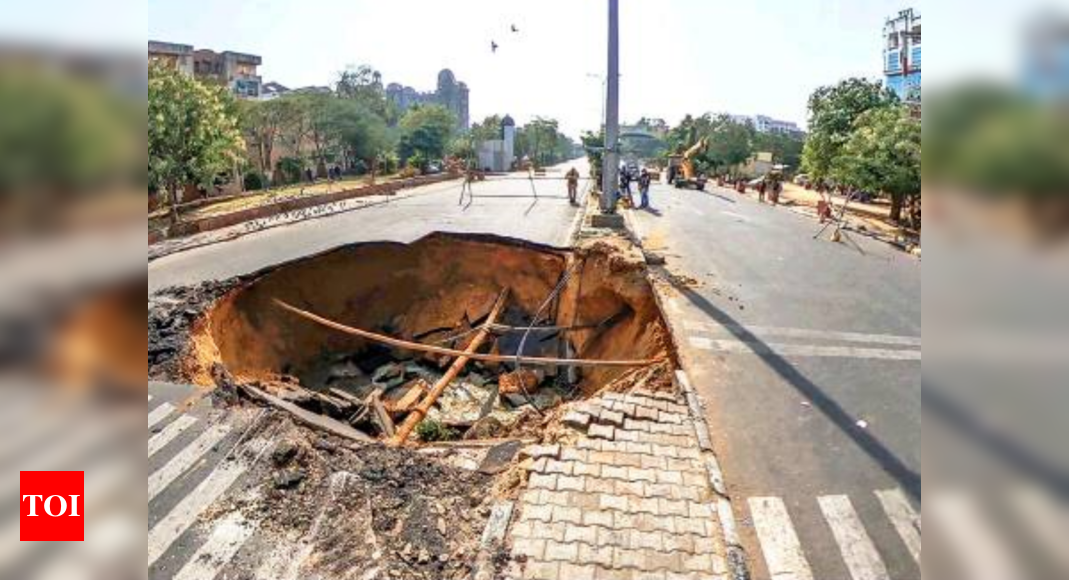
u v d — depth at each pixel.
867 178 21.27
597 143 52.78
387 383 12.95
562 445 6.50
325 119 41.59
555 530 5.12
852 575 4.78
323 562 4.94
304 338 13.09
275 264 13.47
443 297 15.12
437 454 7.03
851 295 12.70
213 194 29.47
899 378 8.46
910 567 4.87
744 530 5.26
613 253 14.19
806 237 19.83
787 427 7.05
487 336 13.92
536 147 87.19
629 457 6.27
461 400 12.49
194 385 7.96
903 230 21.17
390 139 53.03
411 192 31.86
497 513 5.32
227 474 6.11
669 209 26.91
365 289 14.70
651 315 12.11
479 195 29.88
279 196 27.12
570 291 14.64
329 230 17.86
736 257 16.23
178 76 19.88
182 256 14.36
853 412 7.43
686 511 5.42
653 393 7.93
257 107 36.22
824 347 9.64
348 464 6.34
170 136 18.42
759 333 10.25
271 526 5.36
